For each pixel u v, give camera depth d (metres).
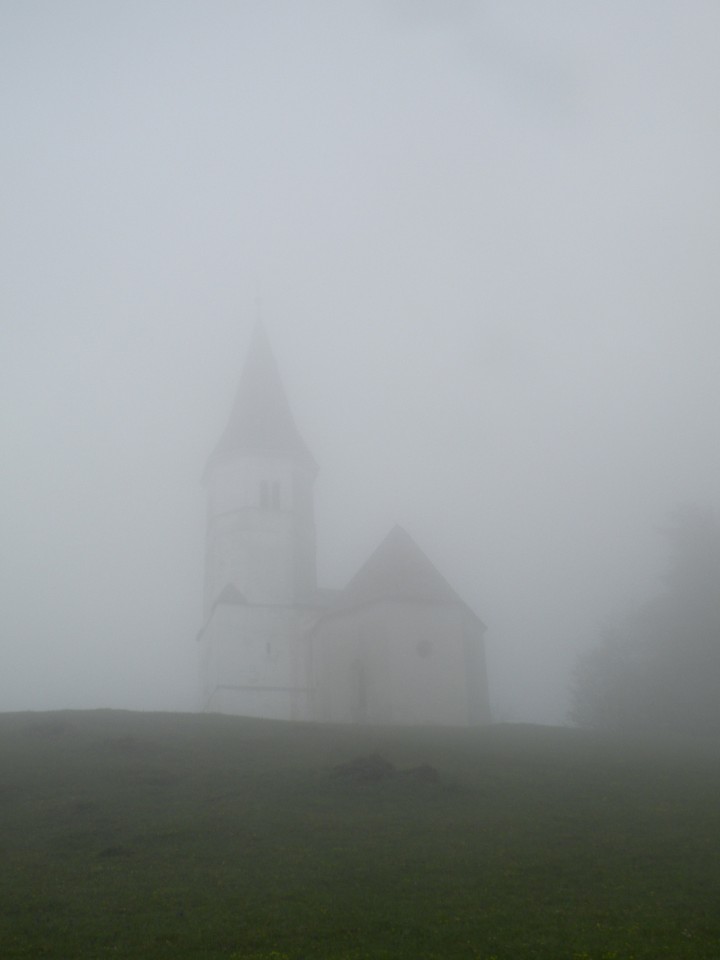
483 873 20.78
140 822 25.09
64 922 17.61
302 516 68.31
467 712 53.44
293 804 27.20
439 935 16.81
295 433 71.12
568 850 22.59
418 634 54.59
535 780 31.11
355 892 19.52
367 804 27.34
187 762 32.38
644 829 24.58
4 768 30.72
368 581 59.75
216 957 15.73
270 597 64.25
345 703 56.06
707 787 30.36
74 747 34.00
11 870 21.03
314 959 15.59
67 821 25.09
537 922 17.47
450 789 29.20
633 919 17.55
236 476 68.00
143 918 17.84
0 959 15.61
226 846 23.05
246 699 60.75
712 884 19.70
